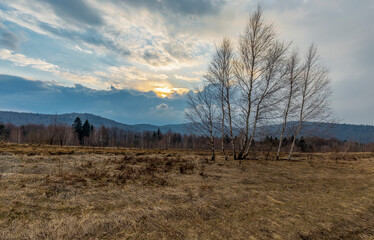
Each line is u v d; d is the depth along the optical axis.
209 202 6.81
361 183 11.48
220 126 18.52
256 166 15.48
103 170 11.05
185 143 64.19
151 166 13.42
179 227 4.97
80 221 4.80
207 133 18.27
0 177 7.99
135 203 6.32
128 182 8.83
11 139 54.59
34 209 5.34
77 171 10.64
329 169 16.45
